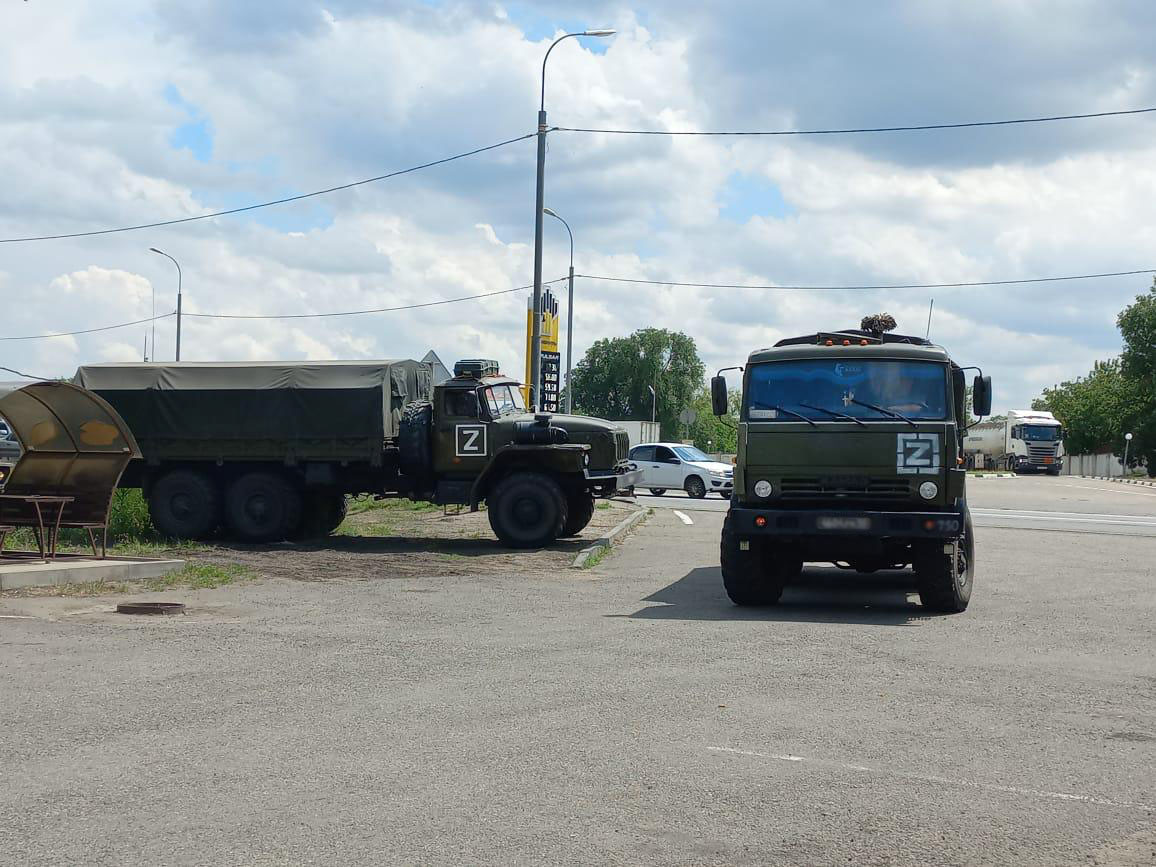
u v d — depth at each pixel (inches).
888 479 462.6
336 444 789.2
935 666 343.0
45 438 590.2
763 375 483.2
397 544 783.7
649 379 5118.1
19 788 213.0
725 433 4854.8
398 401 823.7
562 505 751.7
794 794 212.4
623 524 909.8
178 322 1743.4
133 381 807.7
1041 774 227.8
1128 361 3907.5
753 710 280.2
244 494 795.4
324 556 691.4
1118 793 215.8
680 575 606.5
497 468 778.2
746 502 475.8
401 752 239.3
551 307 1244.5
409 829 191.0
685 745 246.4
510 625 421.4
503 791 212.4
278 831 189.6
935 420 464.8
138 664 336.8
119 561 565.6
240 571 588.7
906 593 541.6
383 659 347.9
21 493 601.9
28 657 346.9
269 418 794.2
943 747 247.4
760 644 379.6
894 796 211.9
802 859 179.8
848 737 254.7
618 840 186.5
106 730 257.0
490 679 316.8
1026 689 310.2
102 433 578.6
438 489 785.6
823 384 476.7
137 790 211.9
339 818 196.4
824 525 456.4
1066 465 4670.3
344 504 889.5
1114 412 4116.6
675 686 308.2
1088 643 390.3
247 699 289.9
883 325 558.6
